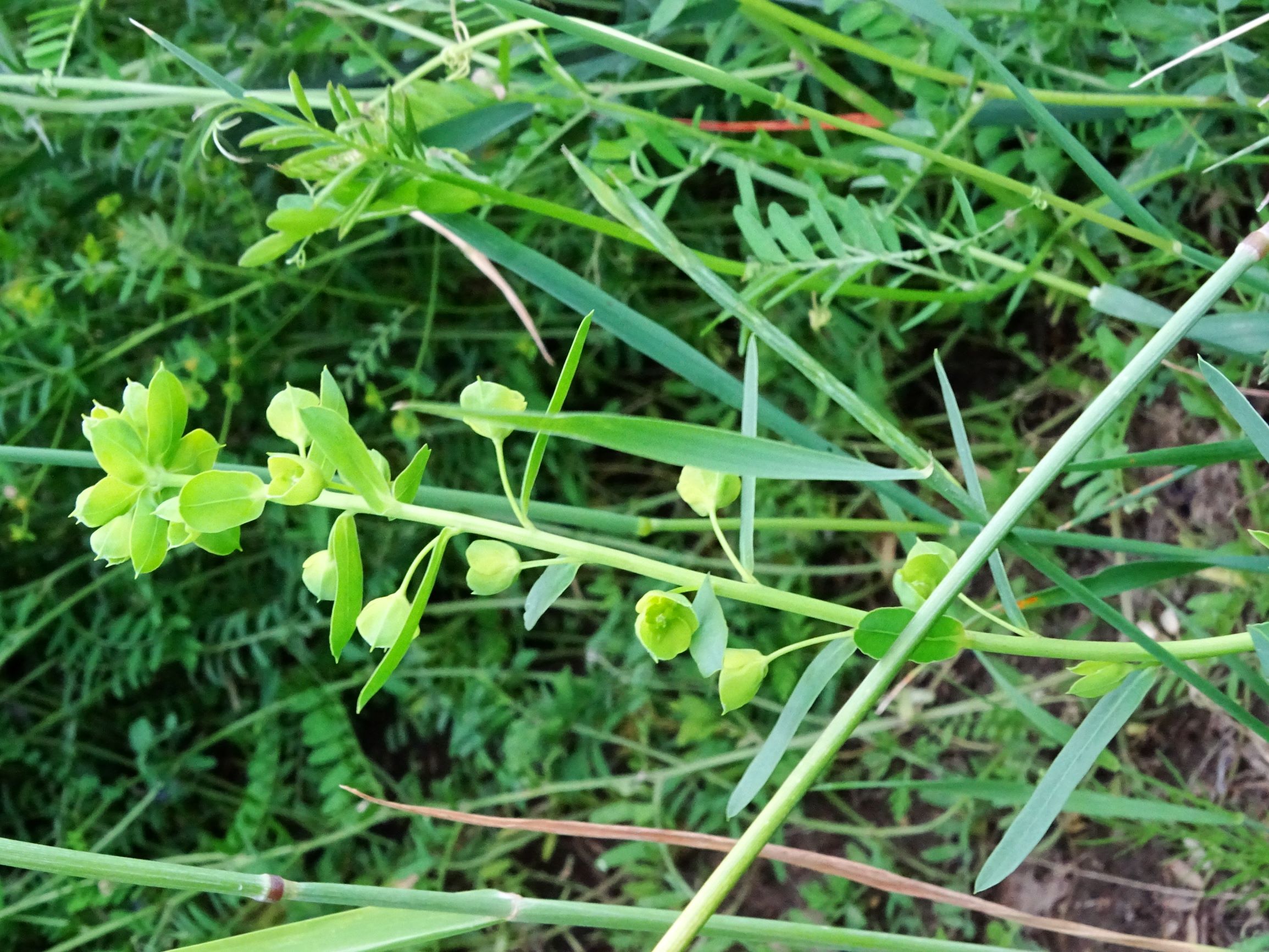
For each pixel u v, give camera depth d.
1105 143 0.35
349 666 0.52
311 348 0.48
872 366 0.43
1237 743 0.37
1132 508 0.40
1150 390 0.38
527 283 0.47
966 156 0.35
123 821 0.49
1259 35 0.32
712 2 0.32
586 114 0.35
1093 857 0.40
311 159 0.25
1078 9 0.32
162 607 0.50
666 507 0.50
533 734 0.47
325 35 0.37
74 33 0.34
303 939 0.23
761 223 0.33
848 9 0.34
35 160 0.41
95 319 0.47
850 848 0.43
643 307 0.46
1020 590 0.41
